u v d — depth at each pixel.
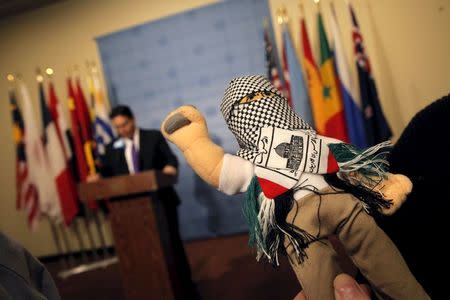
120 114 2.27
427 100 2.79
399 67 2.82
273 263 0.79
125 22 3.38
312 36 2.95
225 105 0.88
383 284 0.75
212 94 3.22
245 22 3.09
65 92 3.56
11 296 0.54
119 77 3.42
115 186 1.57
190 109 0.89
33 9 3.57
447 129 0.85
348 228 0.77
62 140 3.23
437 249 0.86
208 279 2.23
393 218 0.88
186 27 3.22
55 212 3.28
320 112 2.70
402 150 0.93
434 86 2.77
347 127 2.69
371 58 2.87
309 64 2.75
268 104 0.83
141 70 3.36
